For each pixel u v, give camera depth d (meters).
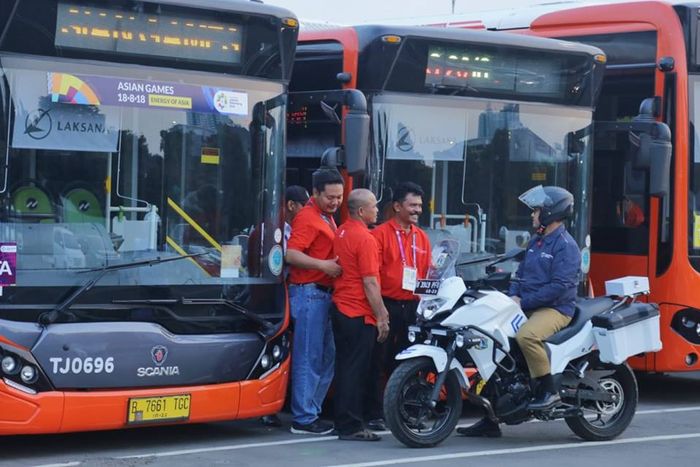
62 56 9.97
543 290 10.99
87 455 10.30
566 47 13.00
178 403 10.21
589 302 11.32
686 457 10.70
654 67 14.04
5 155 9.69
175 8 10.48
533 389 10.99
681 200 13.70
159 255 10.34
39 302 9.73
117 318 10.06
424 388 10.75
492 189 12.57
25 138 9.78
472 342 10.59
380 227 11.60
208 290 10.55
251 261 10.88
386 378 11.84
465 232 12.41
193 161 10.57
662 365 13.77
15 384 9.53
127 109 10.26
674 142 13.70
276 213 11.09
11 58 9.75
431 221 12.23
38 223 9.79
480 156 12.51
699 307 13.75
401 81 12.05
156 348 10.12
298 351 11.48
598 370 11.39
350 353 11.16
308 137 12.80
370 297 10.99
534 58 12.81
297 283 11.48
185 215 10.51
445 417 10.86
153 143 10.38
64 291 9.84
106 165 10.12
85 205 10.02
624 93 14.41
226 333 10.64
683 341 13.73
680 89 13.68
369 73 11.98
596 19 14.77
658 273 13.83
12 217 9.69
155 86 10.38
